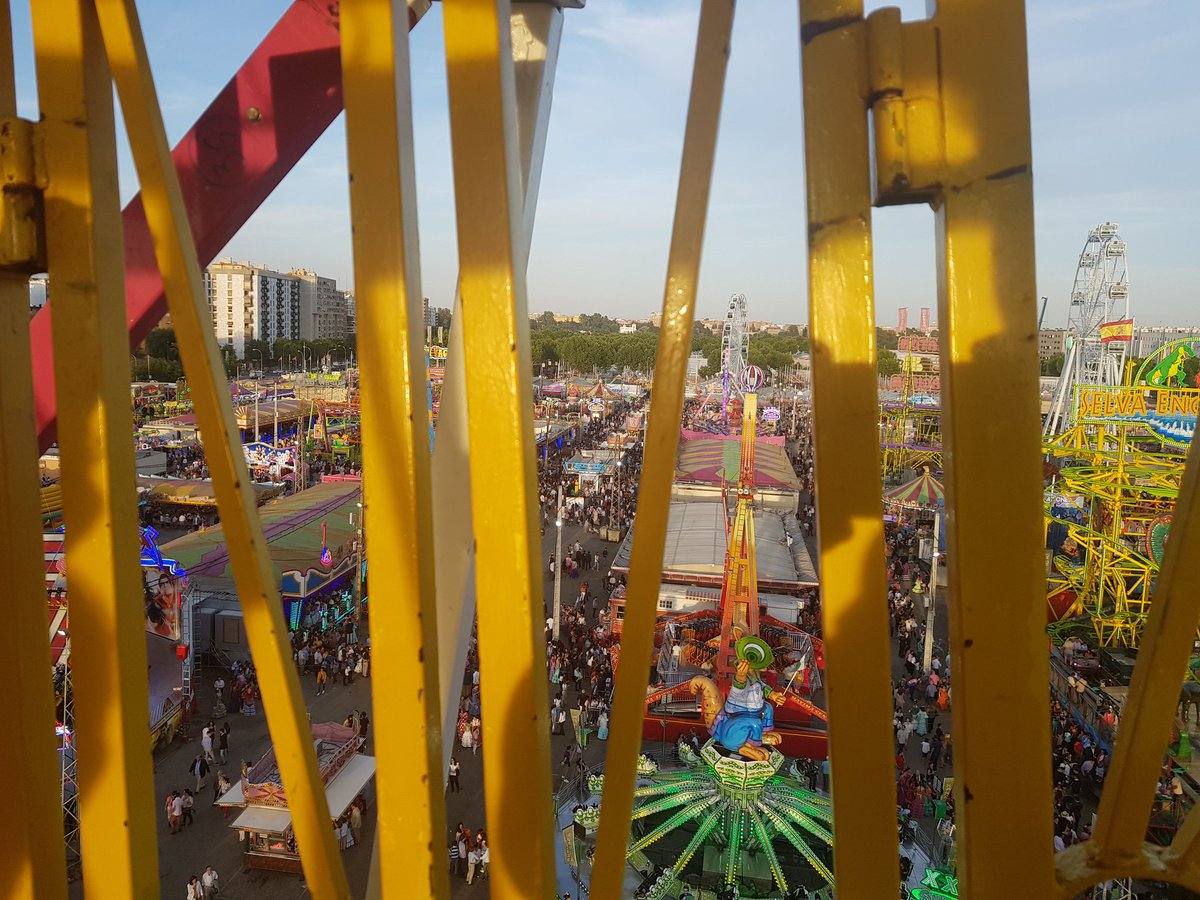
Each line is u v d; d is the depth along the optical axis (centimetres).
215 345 204
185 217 200
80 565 204
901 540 3772
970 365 165
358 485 3788
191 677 2066
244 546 196
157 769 1825
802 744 1969
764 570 2770
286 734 197
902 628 2664
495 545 185
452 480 252
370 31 180
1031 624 167
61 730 1336
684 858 1412
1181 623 171
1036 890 169
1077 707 2138
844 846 175
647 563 177
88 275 198
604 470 4656
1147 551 2581
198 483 3894
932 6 169
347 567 2792
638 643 178
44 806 209
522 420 184
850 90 168
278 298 13438
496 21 178
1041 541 166
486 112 180
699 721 1995
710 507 3575
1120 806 177
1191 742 1830
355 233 183
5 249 195
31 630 208
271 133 244
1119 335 3572
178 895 1418
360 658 2380
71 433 202
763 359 10594
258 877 1464
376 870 229
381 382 184
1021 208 164
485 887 1472
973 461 167
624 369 11600
